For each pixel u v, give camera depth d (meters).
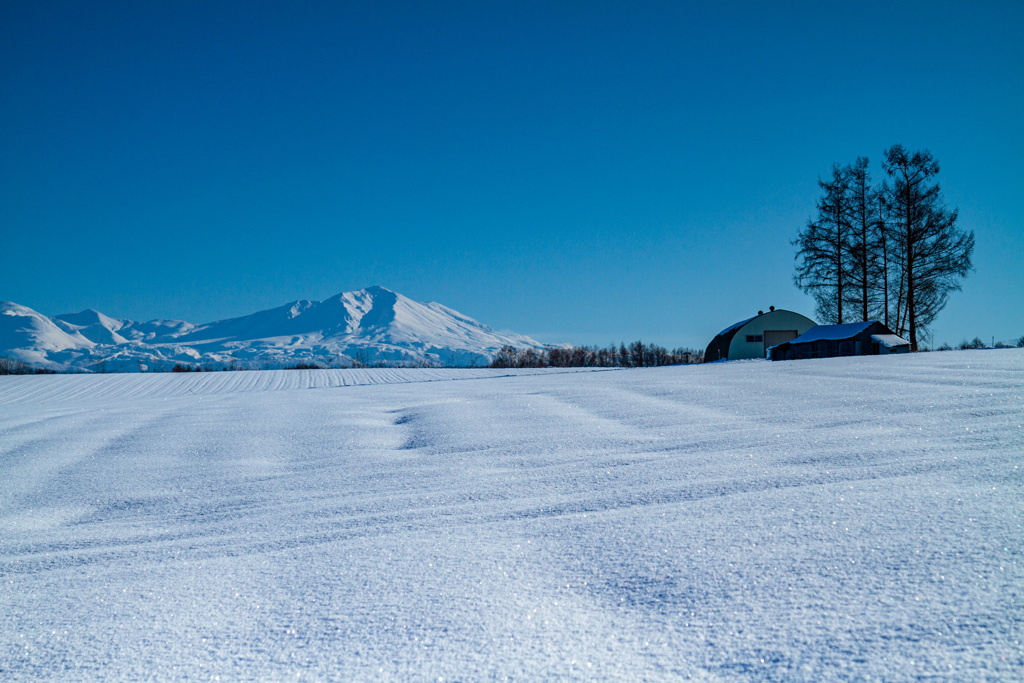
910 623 2.08
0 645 2.45
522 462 5.38
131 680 2.09
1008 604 2.15
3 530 4.25
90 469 6.24
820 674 1.83
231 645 2.29
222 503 4.66
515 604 2.48
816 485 3.87
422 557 3.11
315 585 2.83
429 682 1.95
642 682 1.86
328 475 5.43
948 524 2.94
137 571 3.24
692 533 3.12
